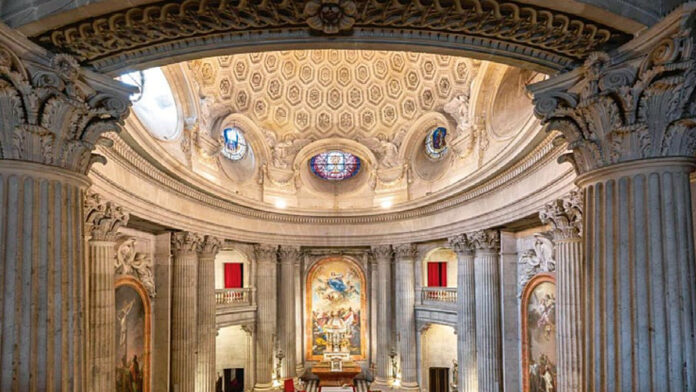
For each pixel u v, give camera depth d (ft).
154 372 47.83
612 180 16.89
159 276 48.88
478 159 53.36
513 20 16.75
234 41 18.12
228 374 69.46
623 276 16.30
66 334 16.97
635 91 16.12
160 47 18.12
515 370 48.55
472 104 54.90
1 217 15.84
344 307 76.33
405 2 16.44
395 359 69.92
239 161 67.41
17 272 15.85
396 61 67.82
